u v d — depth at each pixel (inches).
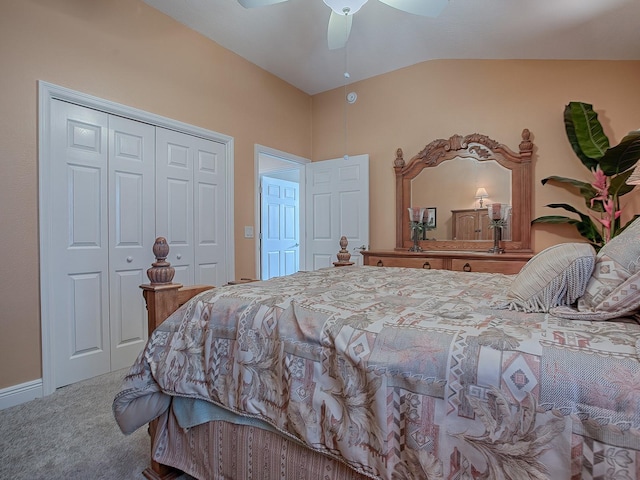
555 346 28.9
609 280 36.3
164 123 111.7
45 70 85.6
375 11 107.4
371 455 32.9
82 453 61.7
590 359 26.8
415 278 70.9
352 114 164.7
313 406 37.0
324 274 76.6
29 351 83.2
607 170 102.5
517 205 128.0
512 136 130.6
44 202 85.4
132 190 104.9
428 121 145.6
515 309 41.1
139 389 49.1
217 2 105.3
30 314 83.4
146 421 50.7
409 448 31.4
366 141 161.0
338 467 37.7
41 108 84.7
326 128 172.9
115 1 99.3
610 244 39.8
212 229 128.6
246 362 42.7
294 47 131.8
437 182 143.1
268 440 42.9
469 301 47.1
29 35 83.0
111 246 100.0
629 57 112.9
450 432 29.8
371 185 159.8
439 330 33.9
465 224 137.9
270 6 106.5
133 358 104.8
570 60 121.9
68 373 90.6
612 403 24.6
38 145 84.4
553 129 124.3
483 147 134.6
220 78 130.4
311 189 171.8
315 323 39.4
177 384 47.3
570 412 25.7
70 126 91.0
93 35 94.7
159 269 52.9
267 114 151.4
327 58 140.8
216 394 45.1
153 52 108.7
